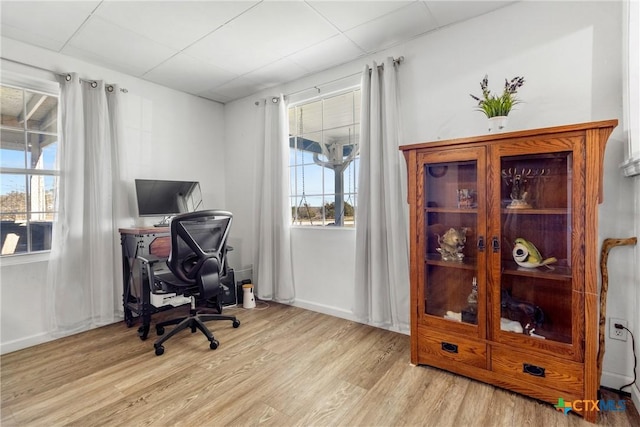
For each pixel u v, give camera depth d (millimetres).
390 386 1850
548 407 1639
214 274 2451
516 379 1740
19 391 1818
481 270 1840
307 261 3205
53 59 2564
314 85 3076
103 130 2723
